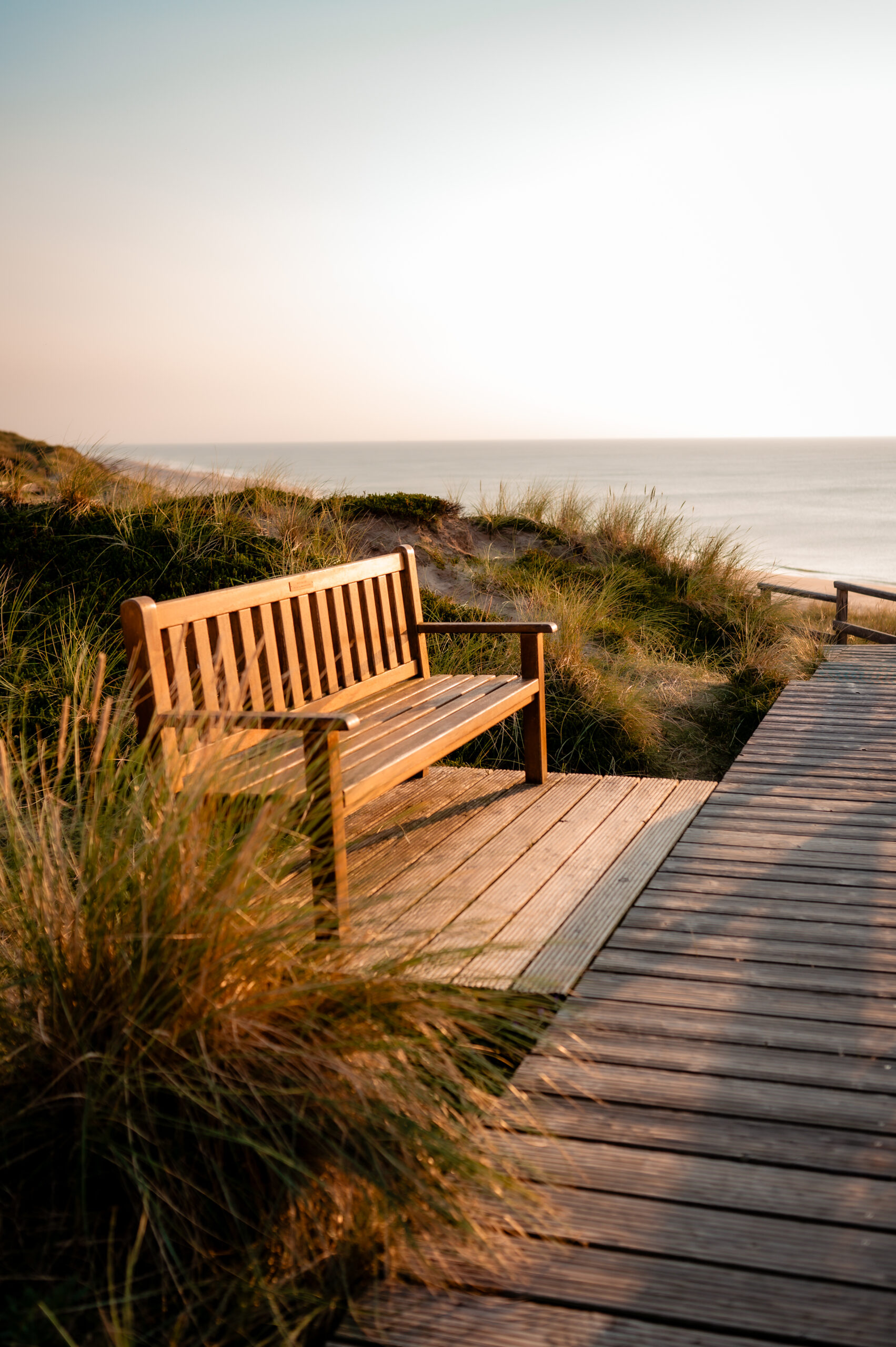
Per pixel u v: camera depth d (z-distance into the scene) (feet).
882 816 13.47
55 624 17.80
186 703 10.14
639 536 31.24
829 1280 5.57
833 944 9.72
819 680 22.74
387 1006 6.72
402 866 11.89
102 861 7.11
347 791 9.37
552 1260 5.80
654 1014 8.50
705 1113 7.13
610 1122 7.05
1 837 8.82
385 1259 5.83
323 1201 5.88
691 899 10.88
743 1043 8.02
